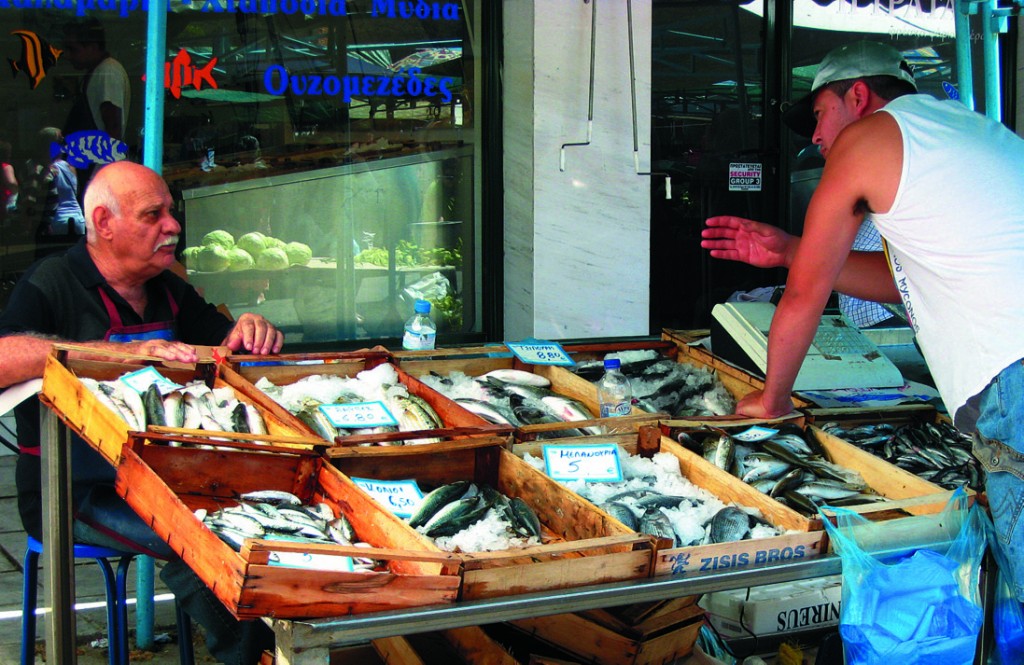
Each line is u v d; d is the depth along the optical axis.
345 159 5.71
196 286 5.50
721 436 2.87
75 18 5.15
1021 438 2.24
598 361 3.70
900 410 3.23
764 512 2.48
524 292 5.72
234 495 2.37
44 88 5.16
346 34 5.59
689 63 6.19
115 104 5.27
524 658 2.53
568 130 5.54
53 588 2.63
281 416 2.65
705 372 3.61
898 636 2.22
